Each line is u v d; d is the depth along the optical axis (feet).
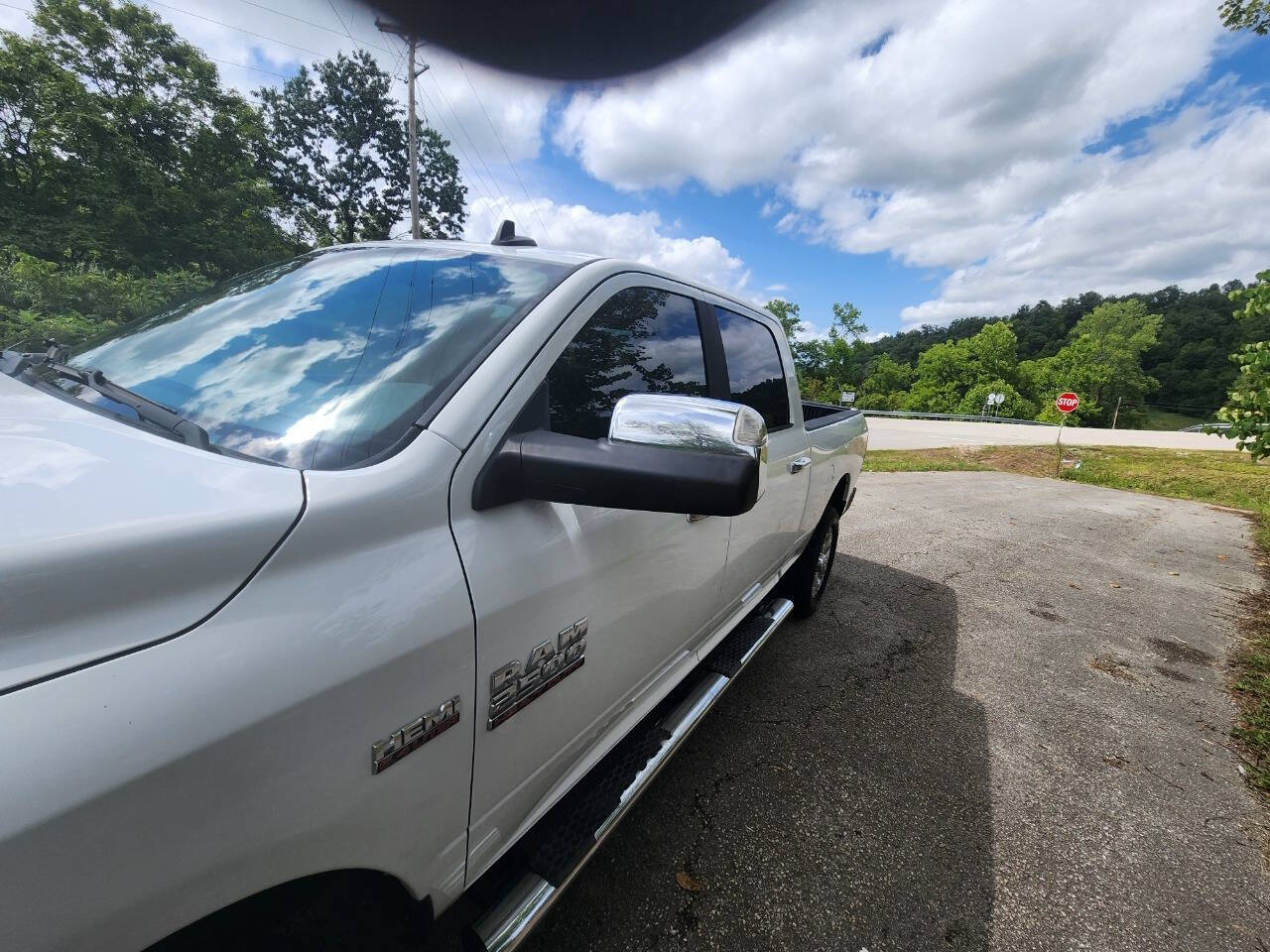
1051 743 9.41
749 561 8.28
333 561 2.90
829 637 12.63
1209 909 6.46
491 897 4.28
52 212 62.85
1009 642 13.10
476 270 5.24
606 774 5.50
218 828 2.38
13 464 2.84
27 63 62.75
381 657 2.93
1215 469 45.44
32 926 1.94
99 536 2.32
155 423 3.63
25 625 2.10
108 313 46.68
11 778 1.91
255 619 2.56
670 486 3.28
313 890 2.97
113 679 2.17
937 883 6.53
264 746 2.49
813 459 10.33
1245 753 9.45
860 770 8.36
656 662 6.11
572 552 4.29
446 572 3.33
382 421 3.64
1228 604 16.55
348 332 4.62
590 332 4.96
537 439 3.73
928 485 35.40
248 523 2.67
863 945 5.72
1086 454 54.54
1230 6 20.04
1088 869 6.90
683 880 6.29
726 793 7.66
